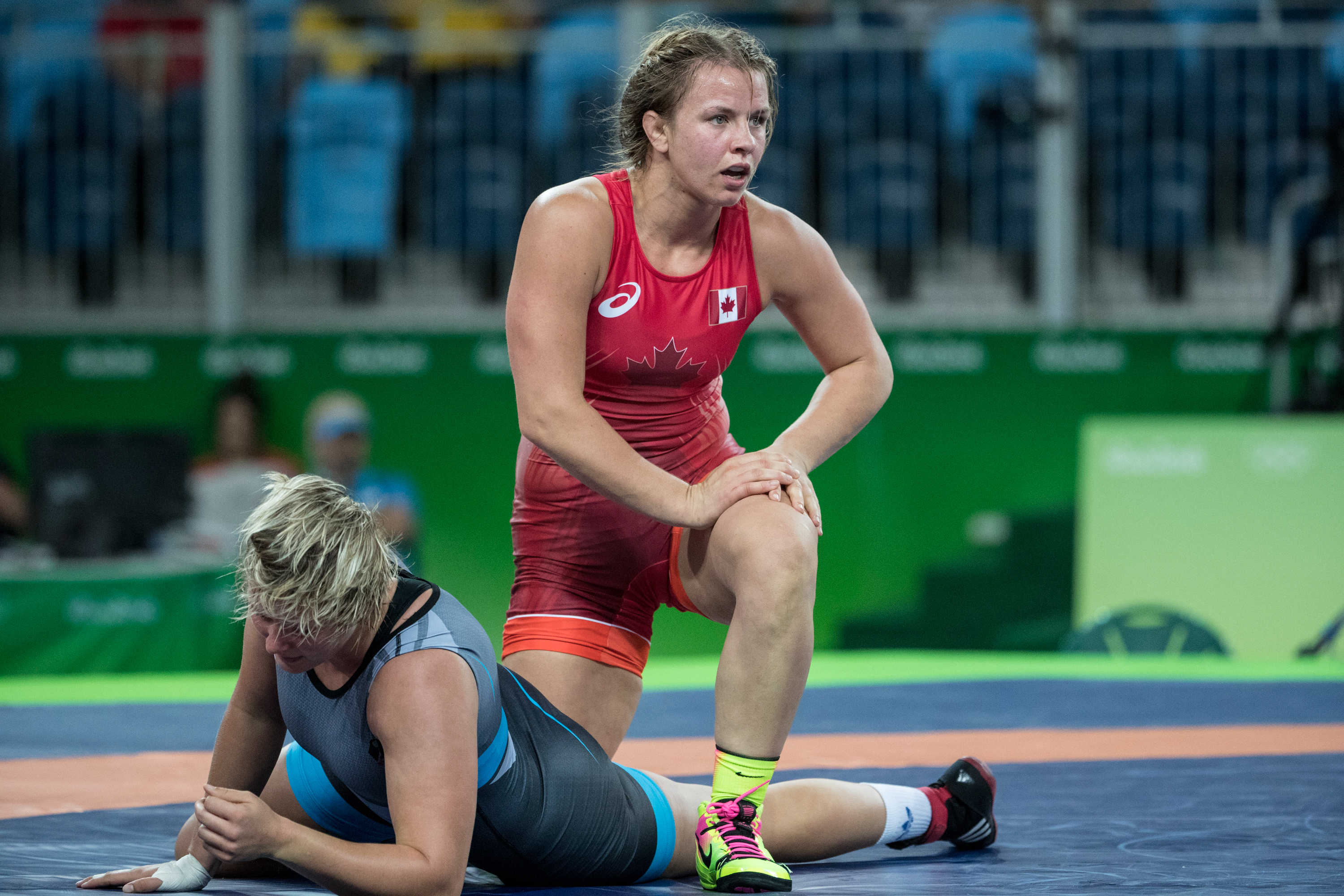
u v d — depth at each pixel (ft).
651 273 20.03
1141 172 68.74
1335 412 57.98
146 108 69.46
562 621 21.59
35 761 28.91
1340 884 17.63
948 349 59.00
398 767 16.02
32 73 69.51
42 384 59.67
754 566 18.17
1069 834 21.17
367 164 69.00
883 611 59.06
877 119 69.15
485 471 59.21
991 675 43.32
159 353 59.57
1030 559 58.65
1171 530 57.26
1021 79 68.18
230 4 65.57
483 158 69.26
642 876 18.78
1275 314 66.13
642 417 21.34
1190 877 18.11
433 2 71.15
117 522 54.03
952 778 20.65
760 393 58.49
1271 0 67.87
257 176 69.00
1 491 58.08
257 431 58.85
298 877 18.84
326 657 16.11
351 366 59.36
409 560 58.70
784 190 69.41
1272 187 68.49
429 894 15.65
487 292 70.54
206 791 15.33
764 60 19.36
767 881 17.43
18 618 50.75
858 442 59.16
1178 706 36.24
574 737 18.45
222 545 55.83
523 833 17.67
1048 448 58.90
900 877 18.45
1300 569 56.39
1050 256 63.93
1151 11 68.44
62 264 70.69
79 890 17.42
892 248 70.13
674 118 19.10
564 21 70.49
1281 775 26.02
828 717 34.37
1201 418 57.62
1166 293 69.51
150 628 51.83
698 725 34.22
